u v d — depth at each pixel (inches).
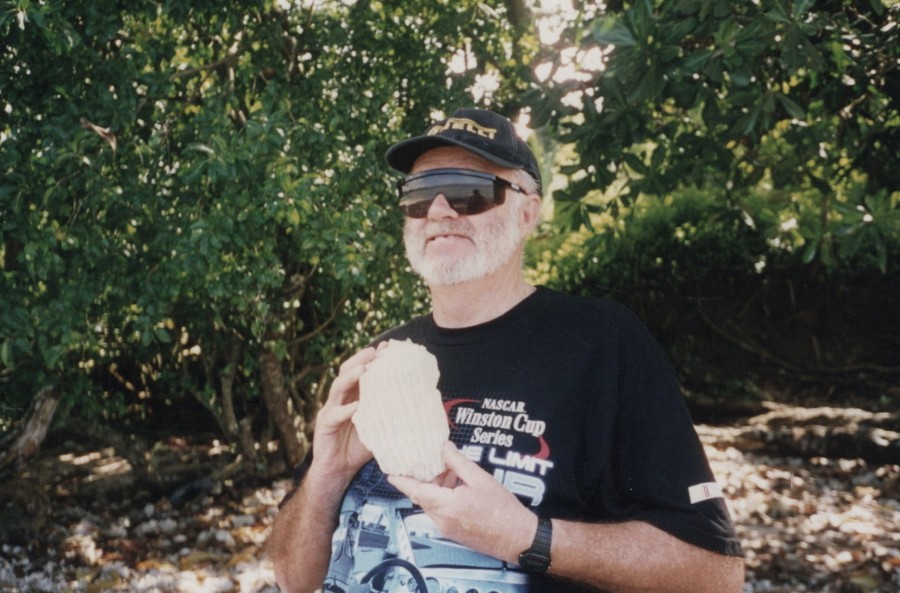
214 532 234.8
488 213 80.7
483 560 71.7
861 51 199.3
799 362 420.2
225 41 222.4
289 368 278.1
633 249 420.2
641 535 70.0
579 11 205.6
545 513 71.8
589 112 182.7
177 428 333.1
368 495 78.7
